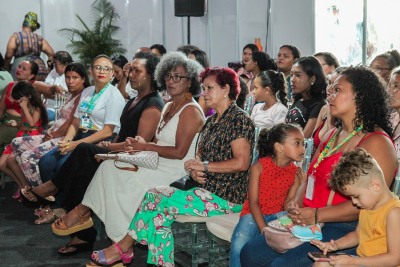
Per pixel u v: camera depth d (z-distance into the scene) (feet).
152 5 31.24
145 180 12.09
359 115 8.38
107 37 29.89
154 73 13.34
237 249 9.36
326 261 7.51
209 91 10.88
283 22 23.63
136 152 12.25
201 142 11.23
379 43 19.22
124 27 31.12
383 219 7.34
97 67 15.29
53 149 15.74
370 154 7.92
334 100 8.48
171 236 11.14
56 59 23.04
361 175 7.25
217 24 29.09
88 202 12.40
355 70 8.47
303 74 13.29
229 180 10.94
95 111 15.39
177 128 12.12
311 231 8.31
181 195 11.01
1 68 20.65
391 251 7.25
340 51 20.81
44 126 18.42
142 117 13.42
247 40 26.99
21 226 15.56
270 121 14.34
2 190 19.40
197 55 19.93
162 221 11.06
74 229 12.82
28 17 26.50
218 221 10.45
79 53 29.94
